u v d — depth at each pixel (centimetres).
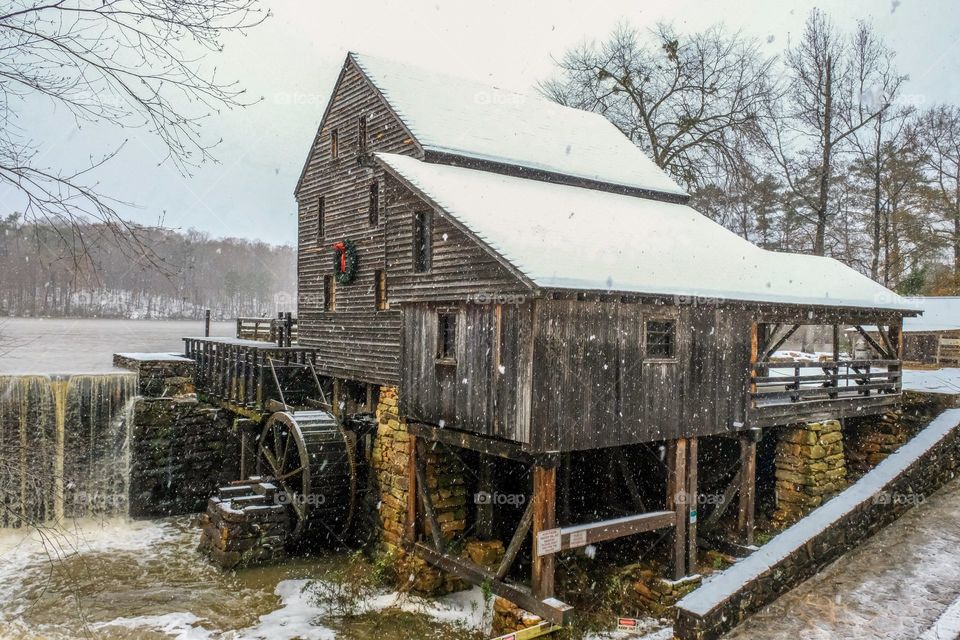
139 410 1994
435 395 1284
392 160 1462
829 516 1071
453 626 1218
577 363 1102
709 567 1344
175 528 1881
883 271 3353
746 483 1369
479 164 1659
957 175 3475
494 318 1141
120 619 1262
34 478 1046
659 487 1616
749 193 3266
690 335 1267
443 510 1388
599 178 1864
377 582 1377
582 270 1118
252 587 1416
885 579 975
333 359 1898
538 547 1065
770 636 827
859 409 1563
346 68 1912
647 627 1164
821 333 3931
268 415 1781
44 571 1513
